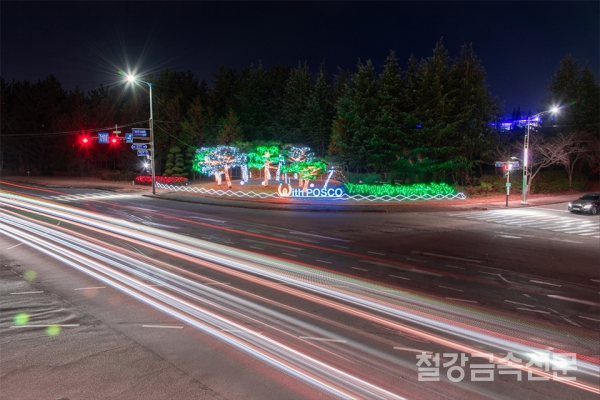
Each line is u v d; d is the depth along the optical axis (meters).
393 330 7.36
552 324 7.84
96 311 8.13
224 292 9.46
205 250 14.46
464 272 11.91
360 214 27.25
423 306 8.74
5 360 6.02
